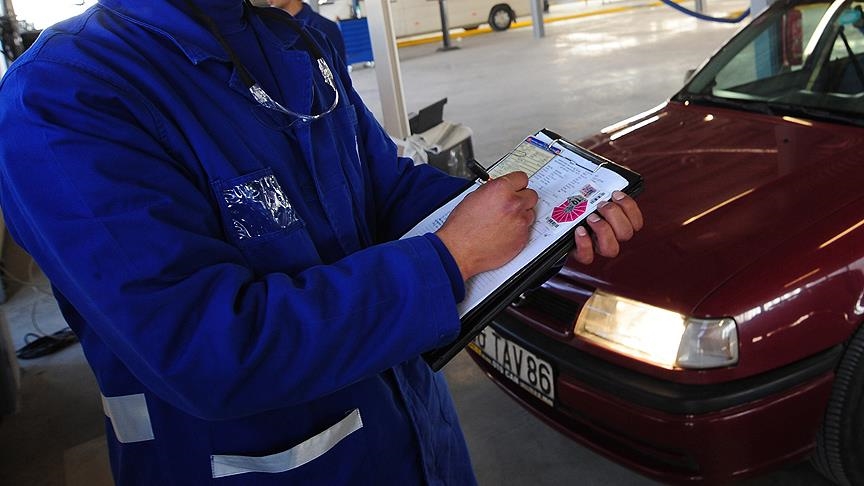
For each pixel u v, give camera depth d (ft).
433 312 2.74
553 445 7.60
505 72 30.99
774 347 5.48
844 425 5.74
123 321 2.49
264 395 2.63
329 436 3.12
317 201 3.18
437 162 11.85
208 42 2.91
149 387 2.73
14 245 16.17
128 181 2.53
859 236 5.68
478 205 2.91
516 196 2.95
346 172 3.41
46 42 2.71
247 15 3.18
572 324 6.13
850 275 5.60
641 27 39.73
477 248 2.86
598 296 6.02
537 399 6.65
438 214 3.55
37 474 8.33
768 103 8.32
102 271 2.48
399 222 3.92
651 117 9.12
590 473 7.12
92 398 9.78
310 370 2.63
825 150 6.95
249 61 3.09
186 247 2.56
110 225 2.48
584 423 6.22
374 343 2.69
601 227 2.98
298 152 3.14
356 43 39.09
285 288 2.65
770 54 8.90
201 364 2.53
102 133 2.53
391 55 14.20
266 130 3.00
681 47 30.86
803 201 6.15
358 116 3.93
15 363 10.35
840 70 8.09
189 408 2.64
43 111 2.51
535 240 3.01
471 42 44.93
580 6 59.06
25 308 13.19
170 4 2.87
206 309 2.55
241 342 2.52
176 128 2.76
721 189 6.70
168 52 2.87
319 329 2.61
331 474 3.16
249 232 2.86
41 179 2.50
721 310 5.43
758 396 5.47
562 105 23.00
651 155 7.86
